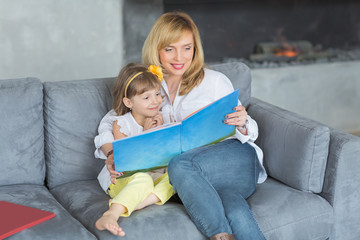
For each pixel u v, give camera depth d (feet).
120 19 10.37
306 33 12.69
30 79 6.20
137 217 5.17
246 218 5.20
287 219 5.50
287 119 6.15
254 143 6.42
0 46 9.72
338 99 12.22
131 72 5.94
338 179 5.74
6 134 5.89
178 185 5.27
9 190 5.78
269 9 12.16
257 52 12.32
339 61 12.50
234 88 6.98
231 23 11.91
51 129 6.21
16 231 4.78
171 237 5.07
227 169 5.59
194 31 6.18
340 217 5.86
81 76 10.43
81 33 10.19
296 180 5.90
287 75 11.64
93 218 5.25
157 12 10.69
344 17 12.89
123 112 6.17
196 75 6.27
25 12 9.70
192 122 5.50
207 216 5.07
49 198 5.68
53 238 4.80
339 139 5.73
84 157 6.30
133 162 5.38
